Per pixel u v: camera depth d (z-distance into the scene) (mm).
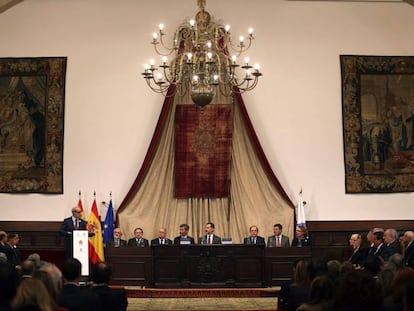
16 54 15469
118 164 15172
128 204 14930
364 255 12172
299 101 15422
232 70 12016
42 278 5211
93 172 15164
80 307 5656
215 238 14023
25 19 15516
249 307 11234
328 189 15266
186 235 13969
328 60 15547
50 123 15281
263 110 15367
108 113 15289
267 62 15453
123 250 13008
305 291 6410
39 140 15289
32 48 15469
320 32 15594
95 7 15523
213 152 15109
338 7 15680
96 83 15359
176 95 15203
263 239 14055
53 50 15453
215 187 15047
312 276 6582
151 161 15023
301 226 14297
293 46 15523
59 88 15328
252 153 15164
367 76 15594
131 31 15453
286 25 15562
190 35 13664
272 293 12602
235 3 15539
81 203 14672
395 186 15367
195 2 15477
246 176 15094
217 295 12578
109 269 6535
